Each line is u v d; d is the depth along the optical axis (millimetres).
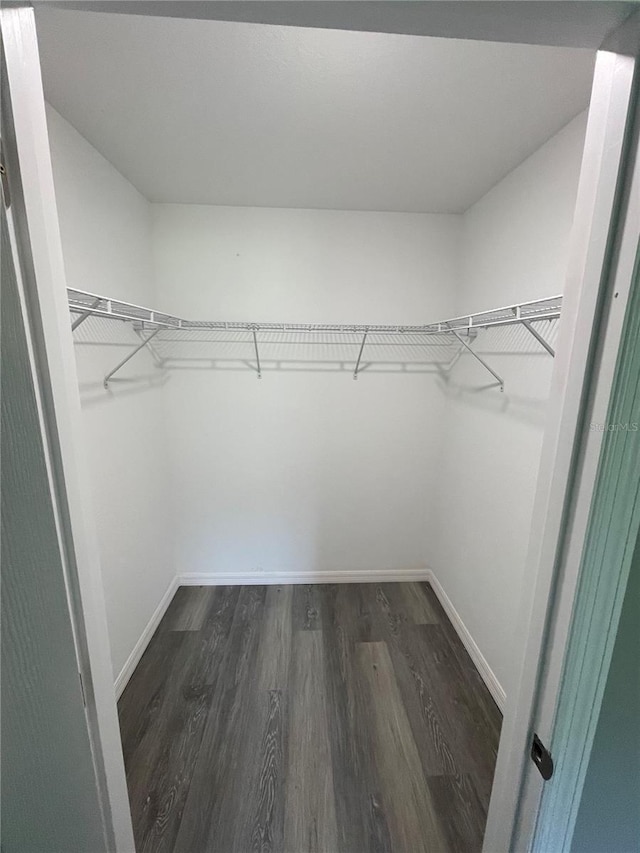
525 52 1045
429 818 1291
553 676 607
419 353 2410
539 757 624
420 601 2475
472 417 2064
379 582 2686
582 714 554
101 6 455
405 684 1834
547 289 1475
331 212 2227
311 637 2135
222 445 2455
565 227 1376
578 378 545
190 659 1976
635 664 522
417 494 2598
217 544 2588
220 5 447
